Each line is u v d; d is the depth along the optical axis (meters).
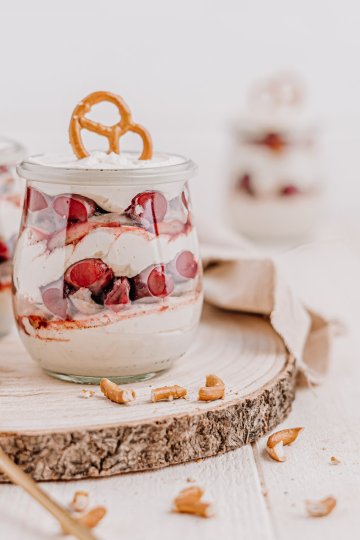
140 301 0.44
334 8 0.88
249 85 0.87
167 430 0.42
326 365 0.52
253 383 0.46
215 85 0.86
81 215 0.43
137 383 0.46
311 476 0.42
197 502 0.39
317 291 0.65
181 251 0.45
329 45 0.89
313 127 0.78
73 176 0.43
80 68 0.81
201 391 0.44
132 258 0.43
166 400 0.44
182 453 0.42
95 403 0.43
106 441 0.41
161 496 0.40
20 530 0.38
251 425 0.44
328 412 0.48
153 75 0.84
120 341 0.44
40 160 0.45
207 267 0.56
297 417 0.47
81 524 0.37
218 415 0.43
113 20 0.81
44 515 0.39
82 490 0.41
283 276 0.52
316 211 0.80
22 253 0.45
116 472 0.42
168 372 0.47
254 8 0.86
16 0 0.78
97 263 0.43
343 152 0.92
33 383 0.46
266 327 0.53
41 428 0.41
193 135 0.87
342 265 0.73
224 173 0.89
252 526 0.39
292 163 0.77
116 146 0.46
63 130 0.82
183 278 0.45
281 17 0.87
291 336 0.50
